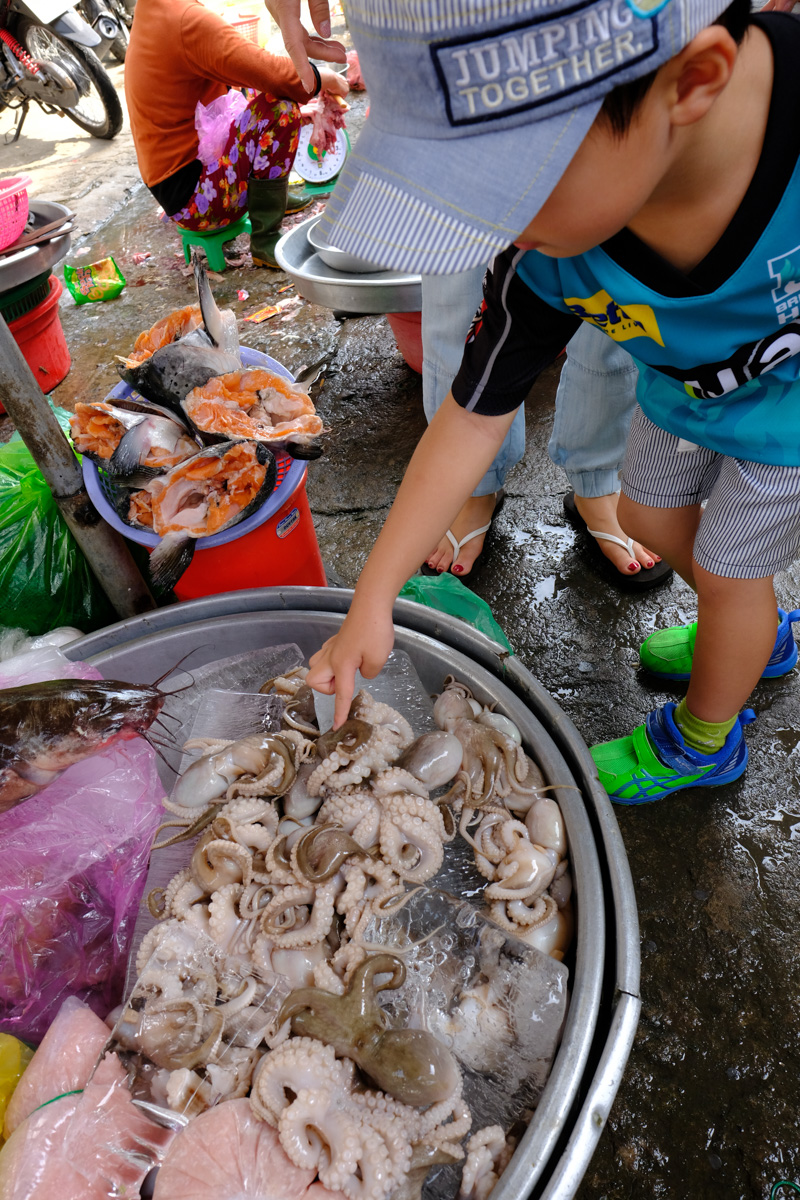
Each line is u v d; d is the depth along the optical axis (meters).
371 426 2.94
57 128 6.79
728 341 1.06
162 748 1.59
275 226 4.05
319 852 1.20
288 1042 1.01
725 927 1.54
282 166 3.83
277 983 1.14
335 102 3.13
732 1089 1.35
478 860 1.28
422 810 1.23
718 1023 1.42
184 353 1.81
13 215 2.93
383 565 1.24
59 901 1.30
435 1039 1.02
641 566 2.21
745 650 1.42
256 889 1.22
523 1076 1.06
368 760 1.30
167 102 3.47
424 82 0.66
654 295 1.02
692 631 1.93
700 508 1.60
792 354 1.08
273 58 3.05
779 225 0.92
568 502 2.48
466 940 1.17
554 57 0.63
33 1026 1.26
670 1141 1.31
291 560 1.96
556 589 2.27
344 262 2.74
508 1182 0.90
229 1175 0.94
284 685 1.54
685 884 1.61
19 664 1.56
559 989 1.08
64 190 5.56
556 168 0.67
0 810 1.32
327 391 3.14
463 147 0.68
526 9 0.61
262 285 4.03
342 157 4.32
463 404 1.21
